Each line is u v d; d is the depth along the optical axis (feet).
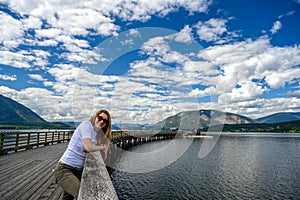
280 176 52.47
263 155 87.20
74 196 5.64
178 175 48.65
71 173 6.00
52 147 40.81
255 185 44.83
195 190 40.37
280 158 79.82
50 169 19.67
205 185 43.47
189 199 36.11
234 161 71.20
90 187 4.53
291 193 40.57
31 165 21.75
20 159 25.72
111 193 4.67
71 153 6.07
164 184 41.68
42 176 16.78
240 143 149.07
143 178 44.16
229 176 51.19
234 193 39.83
